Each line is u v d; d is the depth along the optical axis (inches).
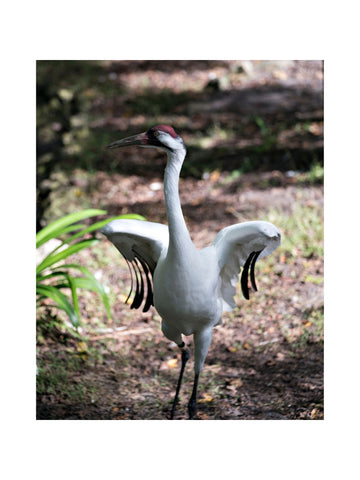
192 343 339.0
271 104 576.1
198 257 238.7
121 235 252.8
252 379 307.3
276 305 350.6
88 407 287.3
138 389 302.2
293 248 385.7
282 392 296.7
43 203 461.4
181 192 474.0
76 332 332.2
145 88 646.5
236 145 523.5
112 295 366.0
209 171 492.7
